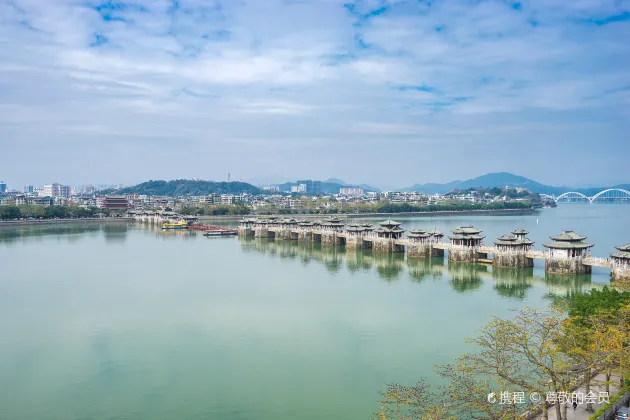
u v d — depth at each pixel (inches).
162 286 5585.6
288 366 3228.3
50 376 3125.0
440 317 4227.4
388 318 4217.5
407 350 3462.1
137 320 4247.0
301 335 3809.1
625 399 2209.6
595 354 2089.1
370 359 3314.5
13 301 4904.0
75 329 4018.2
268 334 3843.5
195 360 3351.4
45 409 2716.5
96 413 2674.7
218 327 4035.4
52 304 4785.9
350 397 2795.3
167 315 4392.2
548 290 5177.2
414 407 2593.5
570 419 2074.3
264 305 4692.4
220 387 2945.4
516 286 5403.5
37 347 3617.1
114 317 4338.1
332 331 3895.2
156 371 3181.6
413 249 7603.4
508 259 6343.5
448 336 3732.8
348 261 7396.7
